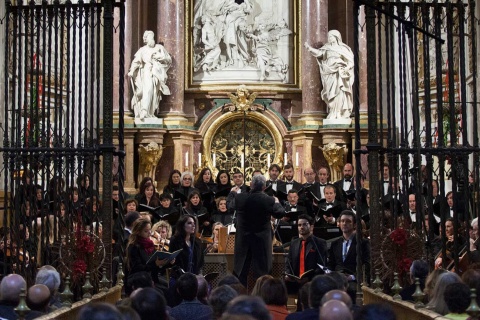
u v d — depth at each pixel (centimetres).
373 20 1107
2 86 1570
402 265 1040
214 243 1412
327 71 2052
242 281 1292
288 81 2158
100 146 1097
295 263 1246
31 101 1112
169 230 1382
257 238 1288
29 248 1085
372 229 1085
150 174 2047
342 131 2022
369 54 1104
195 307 789
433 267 1061
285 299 776
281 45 2166
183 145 2075
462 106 1083
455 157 1077
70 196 1108
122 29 1127
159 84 2056
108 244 1085
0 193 1524
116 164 2019
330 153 2025
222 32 2156
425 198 1432
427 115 1087
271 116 2111
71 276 1037
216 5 2164
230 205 1351
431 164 1074
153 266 1116
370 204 1090
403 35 1092
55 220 1089
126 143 2022
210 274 1255
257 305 555
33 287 727
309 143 2064
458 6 1088
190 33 2152
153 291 627
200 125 2109
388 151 1090
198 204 1566
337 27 2162
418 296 761
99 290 1047
